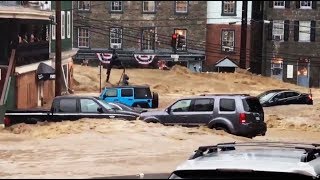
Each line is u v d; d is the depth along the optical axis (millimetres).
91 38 88500
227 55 86500
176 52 86375
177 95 60125
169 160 20641
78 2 88250
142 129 27047
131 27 87812
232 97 28422
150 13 87250
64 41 62688
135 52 87312
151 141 24578
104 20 88125
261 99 51062
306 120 42344
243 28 70500
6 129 28656
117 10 87938
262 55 86375
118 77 72375
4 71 38844
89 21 88188
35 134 26547
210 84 68188
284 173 7406
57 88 42094
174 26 87000
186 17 86625
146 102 46531
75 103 29891
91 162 20250
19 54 41156
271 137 32906
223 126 28375
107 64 76250
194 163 7938
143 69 80875
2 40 39781
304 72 86125
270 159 8172
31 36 46875
